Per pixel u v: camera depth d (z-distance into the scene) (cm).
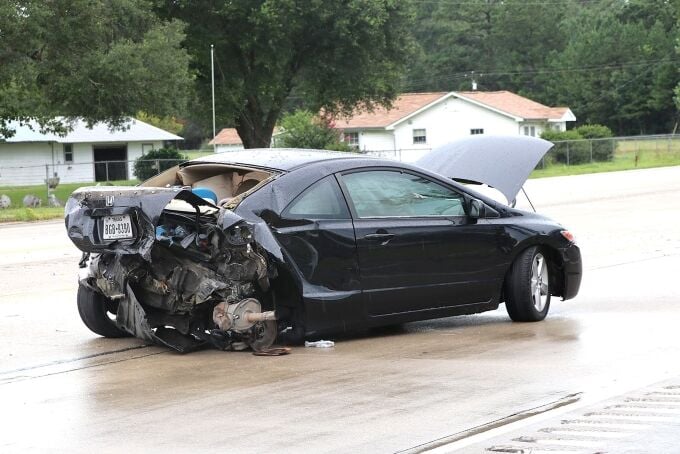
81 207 1073
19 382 984
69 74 5047
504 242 1233
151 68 5181
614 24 12019
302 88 7500
